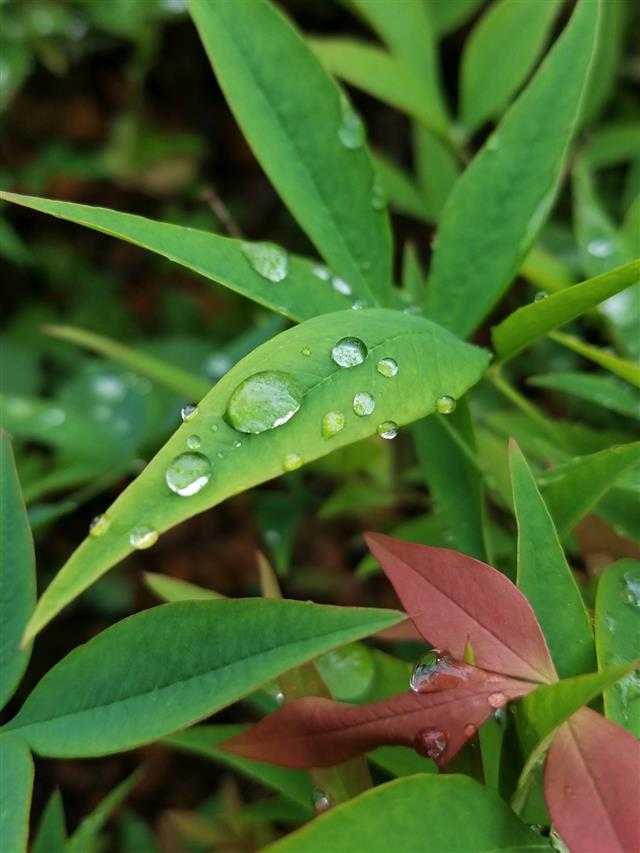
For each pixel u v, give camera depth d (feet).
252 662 0.54
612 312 0.75
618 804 0.52
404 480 0.94
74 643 1.12
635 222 0.77
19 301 1.36
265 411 0.53
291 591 1.07
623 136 1.03
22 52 1.24
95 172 1.37
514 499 0.58
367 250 0.68
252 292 0.62
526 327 0.63
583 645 0.57
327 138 0.68
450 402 0.58
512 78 0.87
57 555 1.13
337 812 0.51
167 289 1.37
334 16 1.30
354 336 0.56
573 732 0.54
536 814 0.59
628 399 0.71
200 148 1.40
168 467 0.51
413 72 0.91
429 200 0.99
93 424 1.04
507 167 0.68
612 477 0.61
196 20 0.66
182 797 1.06
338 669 0.63
